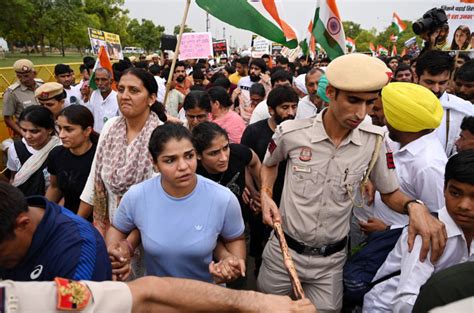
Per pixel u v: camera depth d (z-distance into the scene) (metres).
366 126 2.08
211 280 2.02
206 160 2.54
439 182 2.05
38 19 42.91
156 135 1.80
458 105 3.04
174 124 1.87
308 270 2.28
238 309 1.24
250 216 3.40
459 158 1.49
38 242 1.34
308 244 2.23
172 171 1.79
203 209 1.90
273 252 2.41
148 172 2.33
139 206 1.95
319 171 2.11
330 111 2.02
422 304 1.20
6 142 4.89
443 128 3.02
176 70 6.87
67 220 1.44
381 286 1.92
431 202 2.10
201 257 1.90
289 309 1.24
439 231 1.62
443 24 4.38
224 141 2.51
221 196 1.93
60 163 2.81
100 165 2.43
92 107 5.38
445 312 0.74
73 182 2.76
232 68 10.20
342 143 2.05
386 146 2.12
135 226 2.05
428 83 2.98
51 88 3.96
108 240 2.03
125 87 2.29
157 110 2.98
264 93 5.20
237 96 7.04
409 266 1.68
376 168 2.10
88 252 1.40
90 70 8.28
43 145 3.14
